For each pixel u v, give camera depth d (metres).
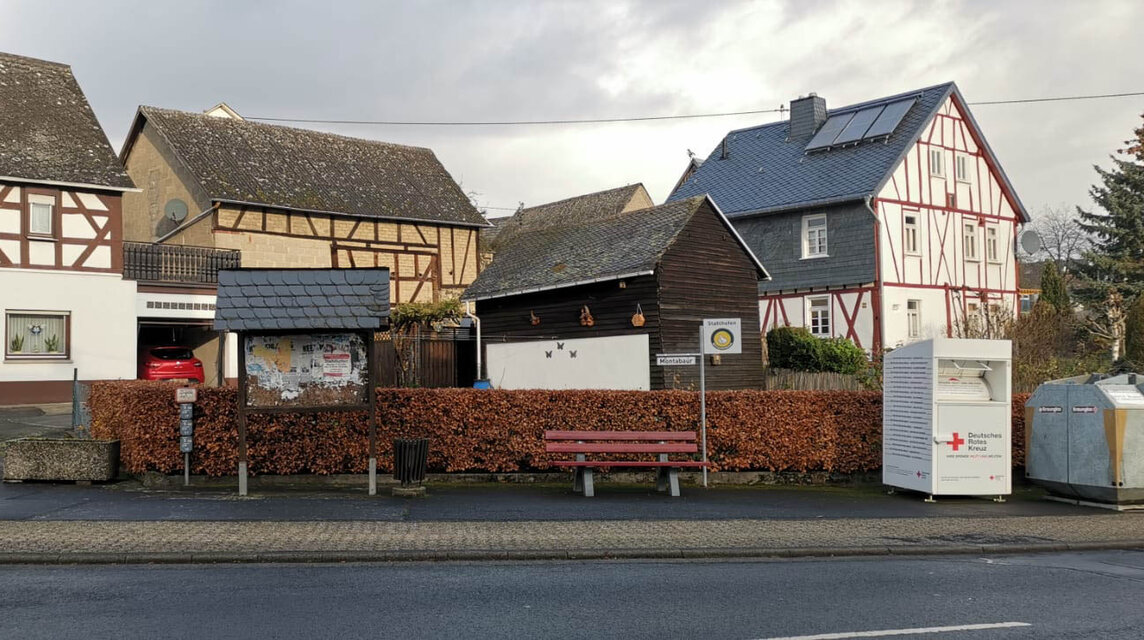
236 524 10.80
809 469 15.66
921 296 36.91
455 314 31.94
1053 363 23.48
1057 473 13.96
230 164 35.06
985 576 9.16
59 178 28.34
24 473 13.84
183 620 7.16
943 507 13.31
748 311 25.59
